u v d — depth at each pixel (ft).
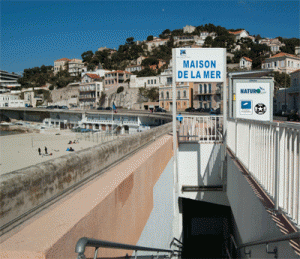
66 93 416.46
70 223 6.42
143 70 379.35
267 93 31.45
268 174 11.80
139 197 13.07
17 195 6.41
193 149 31.65
